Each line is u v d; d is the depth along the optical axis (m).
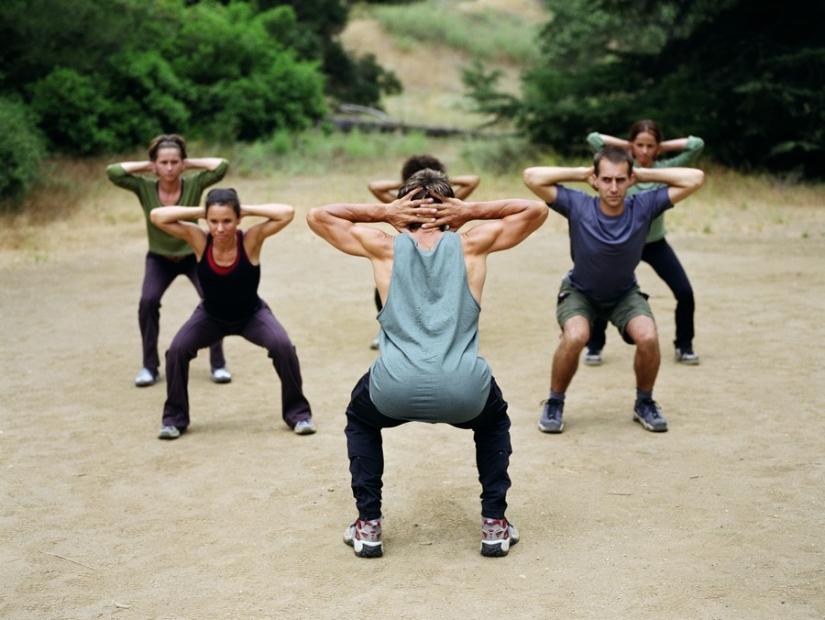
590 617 3.41
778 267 10.38
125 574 3.85
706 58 18.62
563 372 5.48
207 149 21.53
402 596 3.61
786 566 3.77
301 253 12.13
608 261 5.34
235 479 4.90
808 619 3.34
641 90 19.72
